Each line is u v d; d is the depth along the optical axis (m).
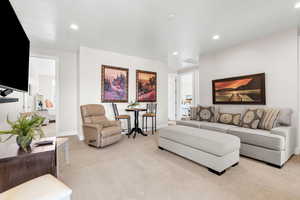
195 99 6.23
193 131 2.53
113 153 2.78
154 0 1.99
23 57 1.91
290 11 2.24
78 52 4.00
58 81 4.11
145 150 2.95
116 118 4.01
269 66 3.07
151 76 5.10
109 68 4.20
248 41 3.42
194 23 2.62
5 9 1.32
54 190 0.95
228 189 1.65
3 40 1.29
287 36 2.83
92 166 2.22
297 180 1.82
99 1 2.00
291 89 2.78
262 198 1.49
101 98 4.07
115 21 2.54
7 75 1.38
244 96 3.45
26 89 2.06
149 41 3.45
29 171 1.23
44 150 1.30
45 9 2.18
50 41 3.42
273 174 1.97
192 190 1.63
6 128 1.76
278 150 2.15
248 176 1.92
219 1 2.01
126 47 3.86
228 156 2.04
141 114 4.87
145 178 1.89
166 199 1.49
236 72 3.65
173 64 5.90
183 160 2.45
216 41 3.44
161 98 5.43
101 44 3.63
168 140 2.79
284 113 2.68
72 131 4.31
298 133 2.73
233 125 3.24
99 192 1.60
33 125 1.34
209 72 4.29
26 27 2.74
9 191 0.94
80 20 2.50
